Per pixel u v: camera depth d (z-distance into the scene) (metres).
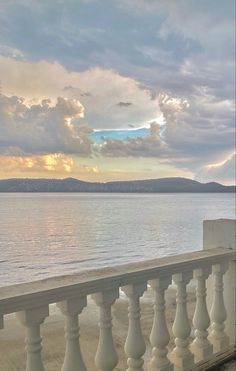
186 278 2.51
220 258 2.79
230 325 2.94
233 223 2.92
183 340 2.52
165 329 2.36
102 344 2.05
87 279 1.95
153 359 2.38
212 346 2.72
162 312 2.36
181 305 2.51
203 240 3.12
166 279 2.37
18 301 1.64
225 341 2.83
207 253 2.77
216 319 2.82
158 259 2.54
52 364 2.43
